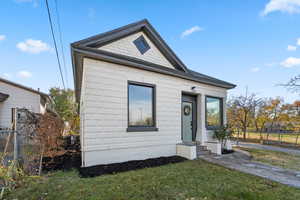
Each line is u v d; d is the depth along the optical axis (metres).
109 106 5.11
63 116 17.78
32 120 4.12
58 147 4.75
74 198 2.79
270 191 3.37
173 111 6.70
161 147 6.23
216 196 3.03
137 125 5.74
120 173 4.20
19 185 3.30
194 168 4.82
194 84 7.57
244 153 7.68
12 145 4.52
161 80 6.43
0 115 10.97
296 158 6.93
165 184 3.51
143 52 6.75
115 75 5.30
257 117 15.53
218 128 8.40
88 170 4.29
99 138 4.88
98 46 5.67
